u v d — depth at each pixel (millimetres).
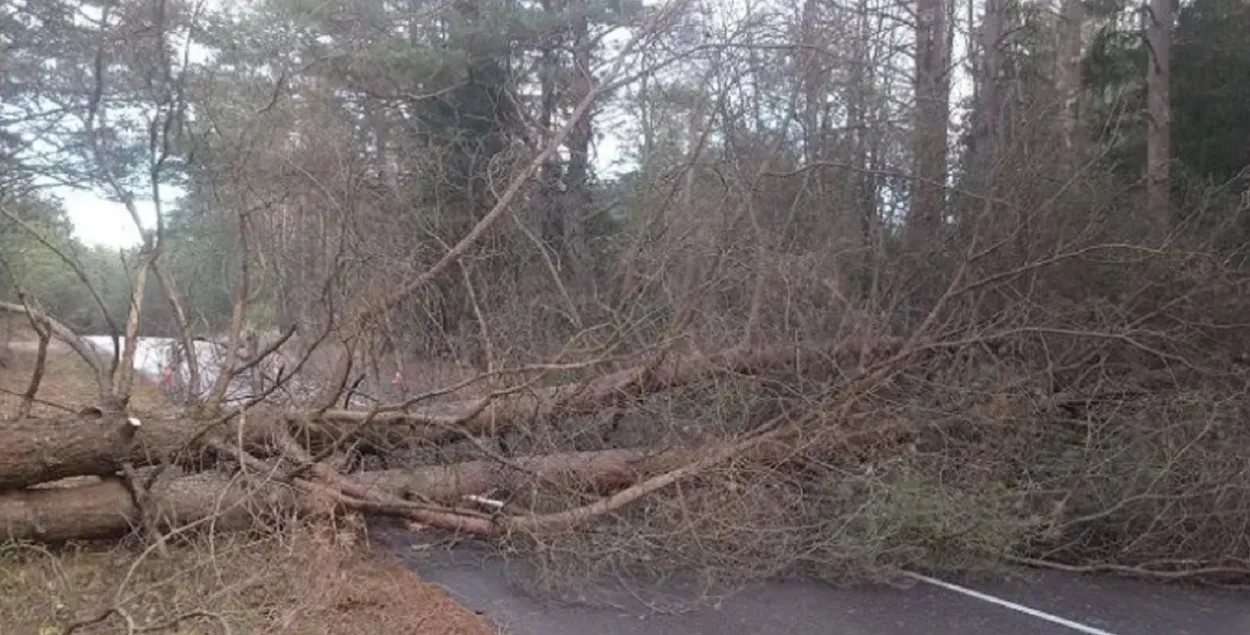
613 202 11180
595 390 7016
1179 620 5762
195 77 8352
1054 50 15742
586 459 6746
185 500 5906
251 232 7148
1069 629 5539
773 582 6312
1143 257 8297
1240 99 15438
